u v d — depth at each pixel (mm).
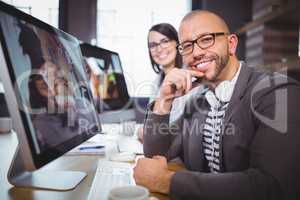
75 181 724
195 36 949
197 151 996
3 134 1494
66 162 934
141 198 513
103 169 849
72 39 952
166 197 652
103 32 2629
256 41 2150
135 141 1332
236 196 601
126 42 2598
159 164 722
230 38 977
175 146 1070
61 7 2588
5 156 1002
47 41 729
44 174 777
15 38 585
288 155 651
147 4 2625
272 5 1982
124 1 2621
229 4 2617
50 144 625
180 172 673
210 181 622
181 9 2648
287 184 629
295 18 1949
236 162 852
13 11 596
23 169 720
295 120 697
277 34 2043
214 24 951
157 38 1895
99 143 1236
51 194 653
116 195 524
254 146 729
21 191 669
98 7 2625
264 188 613
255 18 2309
